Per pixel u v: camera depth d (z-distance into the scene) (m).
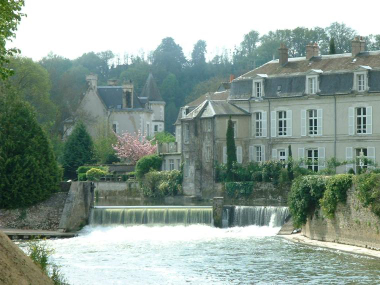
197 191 100.06
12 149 76.38
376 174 57.84
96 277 49.25
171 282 47.59
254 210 75.44
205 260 55.88
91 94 148.50
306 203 66.06
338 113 93.00
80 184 77.44
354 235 59.88
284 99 97.12
